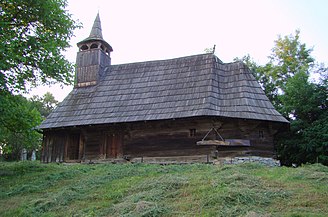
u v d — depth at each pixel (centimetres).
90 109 2172
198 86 2033
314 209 912
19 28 1562
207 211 948
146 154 1958
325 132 2081
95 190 1309
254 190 1075
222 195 1019
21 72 1535
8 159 3397
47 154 2230
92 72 2416
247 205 959
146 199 1091
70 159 2198
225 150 1845
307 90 2305
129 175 1483
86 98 2286
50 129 2180
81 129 2144
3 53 1316
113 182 1392
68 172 1662
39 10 1548
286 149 2373
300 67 2919
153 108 1994
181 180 1246
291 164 2403
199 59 2256
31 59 1525
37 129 2077
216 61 2198
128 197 1153
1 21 1376
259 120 1830
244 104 1870
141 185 1262
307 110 2272
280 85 2967
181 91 2047
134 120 1939
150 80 2248
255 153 1847
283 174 1305
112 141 2095
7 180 1611
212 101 1895
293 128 2278
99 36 2534
